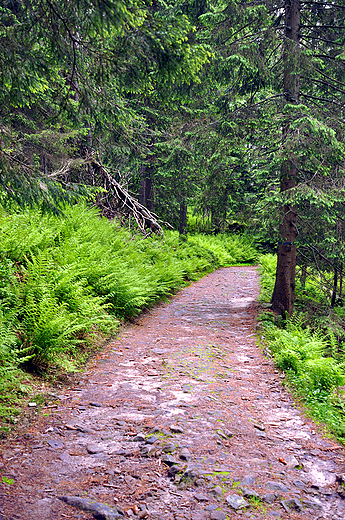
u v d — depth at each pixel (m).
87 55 5.74
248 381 5.97
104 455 3.50
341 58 11.10
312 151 10.00
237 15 10.41
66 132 11.87
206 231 30.55
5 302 5.51
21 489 2.90
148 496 2.94
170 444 3.70
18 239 7.07
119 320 8.84
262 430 4.31
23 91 6.14
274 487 3.16
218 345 7.89
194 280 17.72
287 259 11.14
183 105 18.22
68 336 6.01
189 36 12.14
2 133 5.12
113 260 9.24
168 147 17.64
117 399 4.86
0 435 3.67
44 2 4.90
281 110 10.30
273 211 11.20
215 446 3.77
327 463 3.65
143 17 4.65
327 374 5.63
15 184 5.08
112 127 10.61
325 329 11.62
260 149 10.98
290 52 10.02
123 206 15.34
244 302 13.23
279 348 7.58
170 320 10.11
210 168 11.74
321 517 2.83
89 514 2.68
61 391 4.97
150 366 6.29
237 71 10.88
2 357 4.43
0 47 5.18
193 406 4.74
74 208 11.00
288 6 10.71
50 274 6.64
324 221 12.27
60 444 3.65
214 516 2.76
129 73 5.84
